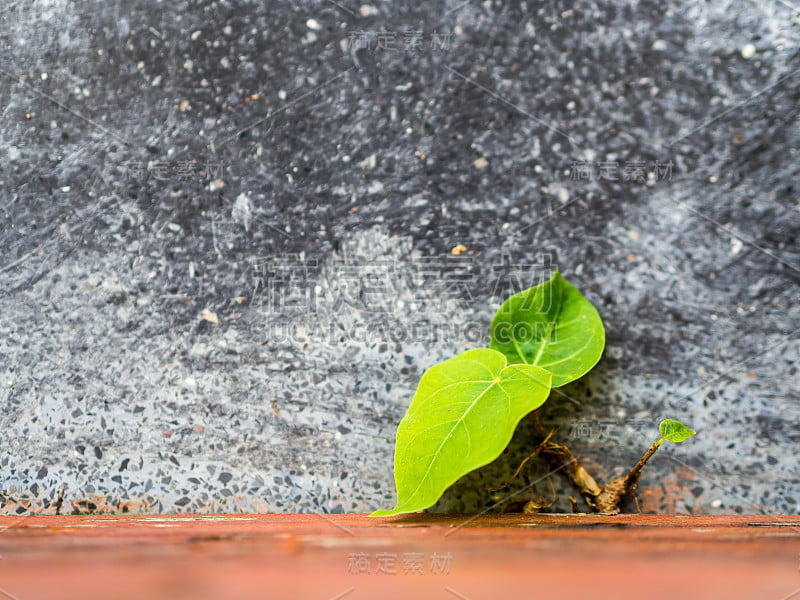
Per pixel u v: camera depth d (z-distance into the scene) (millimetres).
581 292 558
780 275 555
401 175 563
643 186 559
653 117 560
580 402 554
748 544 498
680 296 556
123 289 562
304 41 565
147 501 554
